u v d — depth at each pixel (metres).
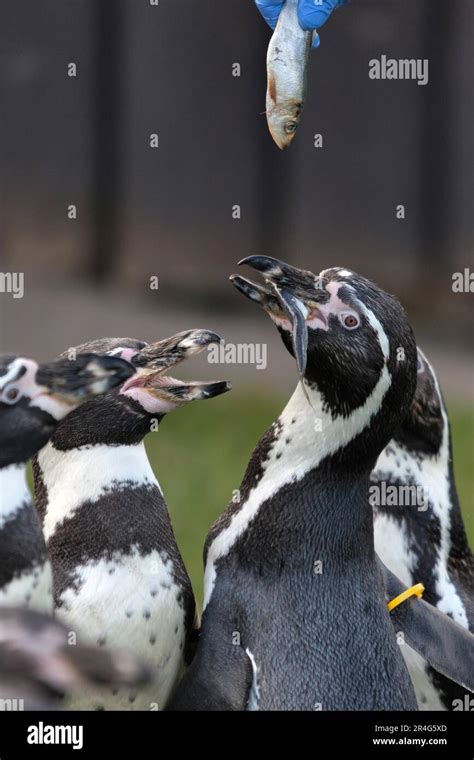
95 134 33.84
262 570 9.19
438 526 10.84
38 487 9.59
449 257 33.38
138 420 9.41
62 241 33.88
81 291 32.56
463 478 20.77
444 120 33.31
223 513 9.69
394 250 33.66
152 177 33.84
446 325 32.91
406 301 33.41
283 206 33.66
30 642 6.94
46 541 9.27
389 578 10.05
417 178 33.53
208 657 9.02
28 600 8.12
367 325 9.09
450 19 32.97
